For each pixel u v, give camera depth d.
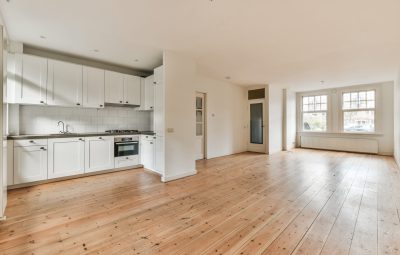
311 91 7.99
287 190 3.22
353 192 3.13
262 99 6.95
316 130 7.94
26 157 3.23
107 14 2.51
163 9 2.40
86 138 3.87
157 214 2.39
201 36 3.14
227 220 2.25
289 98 7.83
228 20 2.66
